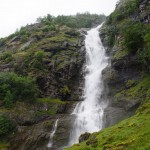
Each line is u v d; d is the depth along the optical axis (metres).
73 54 68.81
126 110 45.44
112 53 63.22
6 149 45.50
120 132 26.28
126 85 51.44
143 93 45.06
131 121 28.92
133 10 67.88
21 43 81.75
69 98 60.22
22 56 66.75
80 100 59.53
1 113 50.34
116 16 73.94
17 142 46.81
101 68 66.06
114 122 44.75
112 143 24.48
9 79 56.22
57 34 79.88
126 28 61.81
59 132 47.06
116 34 69.31
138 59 51.50
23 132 48.41
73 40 75.69
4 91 54.78
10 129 48.75
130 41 53.50
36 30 86.00
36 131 47.97
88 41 79.56
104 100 54.91
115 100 49.75
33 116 51.81
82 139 31.94
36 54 63.66
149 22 59.03
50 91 59.25
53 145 46.16
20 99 54.50
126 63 53.91
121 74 54.72
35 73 60.47
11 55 69.38
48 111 53.47
